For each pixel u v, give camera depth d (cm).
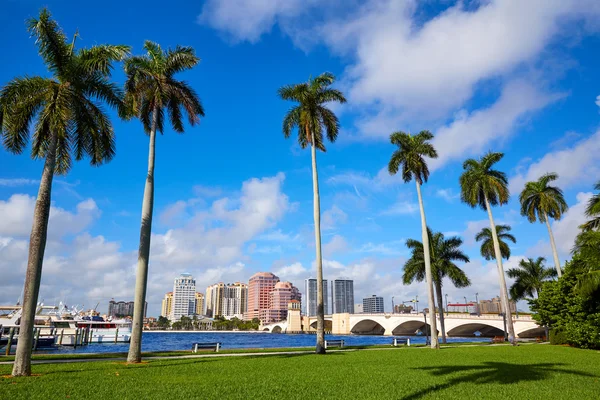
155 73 2527
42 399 1127
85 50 2025
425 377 1658
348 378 1614
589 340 3834
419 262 4912
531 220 5650
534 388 1405
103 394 1205
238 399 1156
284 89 3534
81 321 8631
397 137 4425
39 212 1828
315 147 3547
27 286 1730
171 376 1625
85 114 2064
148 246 2330
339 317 15425
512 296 6475
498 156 4944
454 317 10375
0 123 1914
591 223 3241
